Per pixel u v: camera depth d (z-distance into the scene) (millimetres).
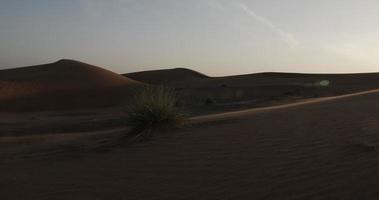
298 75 112312
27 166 9898
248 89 75375
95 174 8406
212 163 8312
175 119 12883
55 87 72500
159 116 12633
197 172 7832
